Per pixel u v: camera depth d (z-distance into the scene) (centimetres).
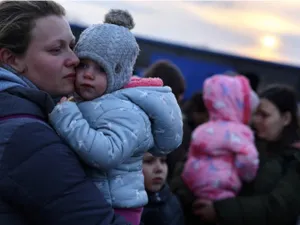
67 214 121
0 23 136
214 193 260
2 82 134
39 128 126
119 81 140
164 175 224
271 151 269
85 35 138
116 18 144
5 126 125
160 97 143
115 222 127
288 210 250
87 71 137
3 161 122
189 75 553
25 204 121
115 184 137
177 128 147
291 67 582
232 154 263
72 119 130
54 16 138
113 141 130
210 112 276
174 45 545
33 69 136
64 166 124
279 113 269
